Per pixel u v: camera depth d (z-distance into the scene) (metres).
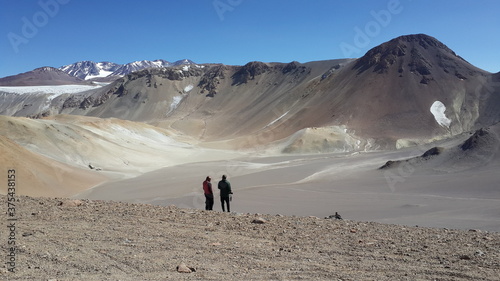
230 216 11.90
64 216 10.84
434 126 169.25
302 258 7.65
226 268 6.86
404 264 7.35
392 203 40.38
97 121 123.00
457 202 38.81
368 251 8.27
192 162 101.31
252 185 59.97
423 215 32.09
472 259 7.64
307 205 40.28
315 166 86.12
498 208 32.88
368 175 64.12
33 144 71.12
